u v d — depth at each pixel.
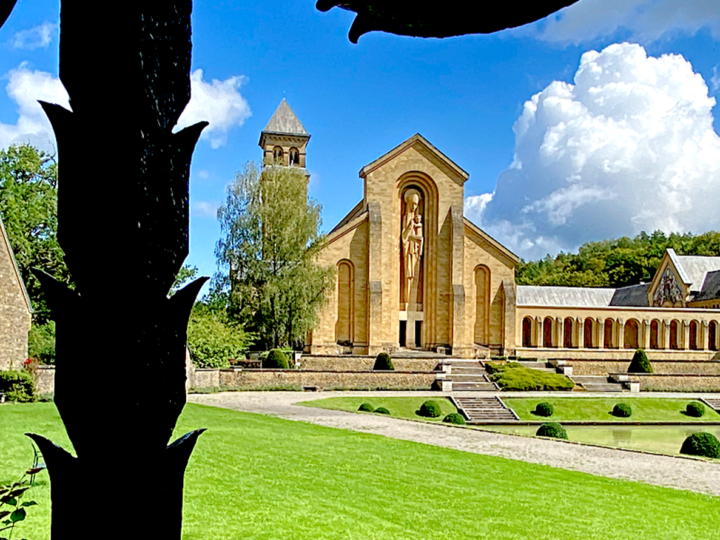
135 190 2.95
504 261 58.72
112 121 2.95
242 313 49.47
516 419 37.69
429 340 57.34
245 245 49.56
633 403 42.38
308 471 16.84
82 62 2.99
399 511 13.51
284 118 77.81
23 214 46.53
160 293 3.06
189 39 3.29
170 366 3.07
